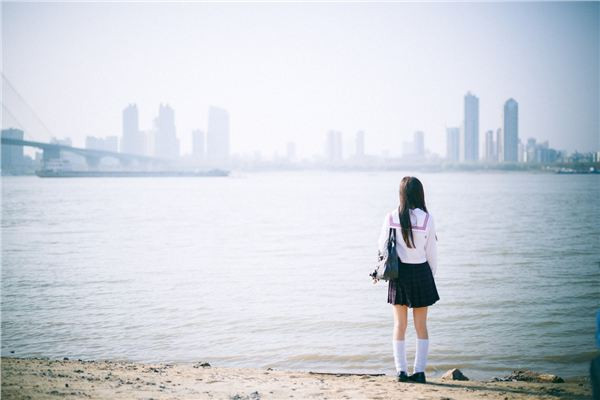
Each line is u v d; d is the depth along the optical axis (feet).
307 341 27.66
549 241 73.67
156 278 46.14
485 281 44.16
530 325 30.35
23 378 17.60
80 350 26.21
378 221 112.98
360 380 18.67
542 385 18.89
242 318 32.17
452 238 78.13
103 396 14.96
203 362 23.04
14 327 30.14
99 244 72.84
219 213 137.69
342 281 44.78
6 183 401.90
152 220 116.26
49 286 42.39
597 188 317.22
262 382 18.06
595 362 12.33
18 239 79.00
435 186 363.56
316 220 116.06
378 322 31.32
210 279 45.83
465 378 20.85
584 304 35.32
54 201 193.47
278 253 63.46
